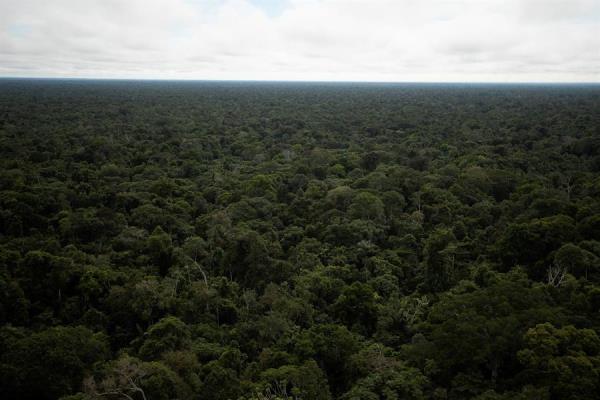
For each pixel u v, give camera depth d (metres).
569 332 28.11
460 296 34.97
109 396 27.41
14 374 28.95
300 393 28.12
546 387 25.23
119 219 57.28
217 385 28.62
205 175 84.00
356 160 89.81
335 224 54.91
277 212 64.00
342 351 33.75
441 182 72.75
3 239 50.34
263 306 41.00
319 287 43.12
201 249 50.72
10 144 94.19
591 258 41.72
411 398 27.97
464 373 29.73
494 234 53.28
